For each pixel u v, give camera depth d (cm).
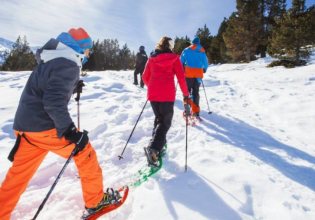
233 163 291
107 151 355
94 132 421
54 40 175
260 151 348
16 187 182
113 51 5328
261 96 705
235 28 2261
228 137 398
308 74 1041
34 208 236
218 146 348
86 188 204
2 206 178
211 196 226
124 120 480
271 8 2438
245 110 596
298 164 310
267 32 2447
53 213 226
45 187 272
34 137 176
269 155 335
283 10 2392
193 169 275
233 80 1080
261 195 228
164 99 306
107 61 5284
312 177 282
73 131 172
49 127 175
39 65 178
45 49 173
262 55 2564
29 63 2900
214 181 249
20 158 180
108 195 219
